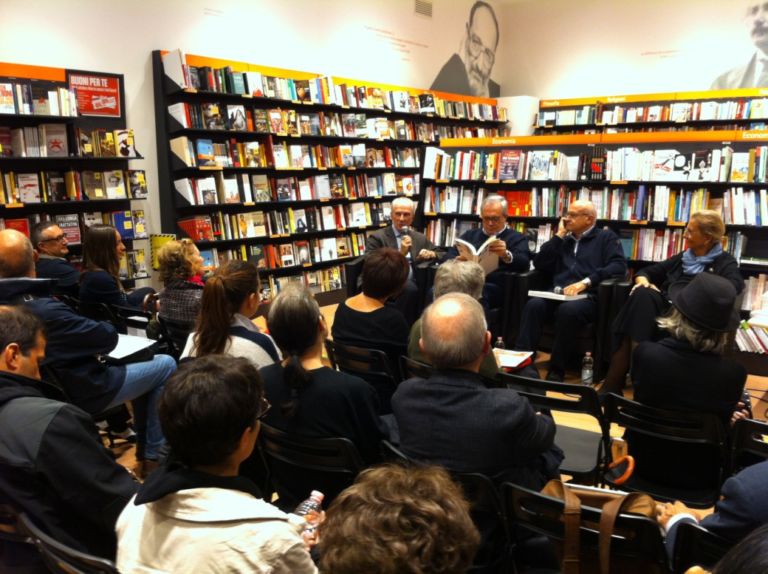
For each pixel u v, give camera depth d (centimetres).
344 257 711
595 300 422
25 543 139
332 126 676
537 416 151
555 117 941
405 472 74
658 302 381
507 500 140
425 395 152
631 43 915
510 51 1045
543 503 133
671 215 462
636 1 902
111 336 262
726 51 835
